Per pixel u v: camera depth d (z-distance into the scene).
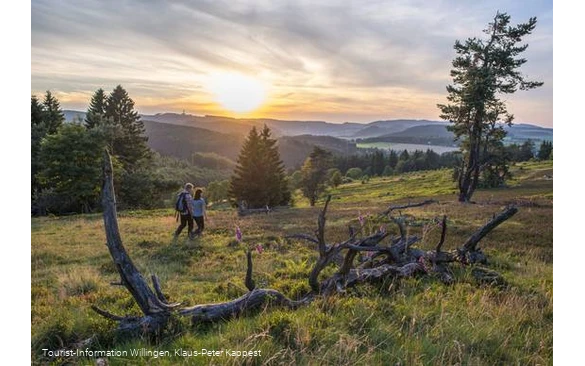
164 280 8.81
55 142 41.97
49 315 5.97
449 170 117.88
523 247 12.66
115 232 5.42
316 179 79.00
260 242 13.85
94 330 5.45
